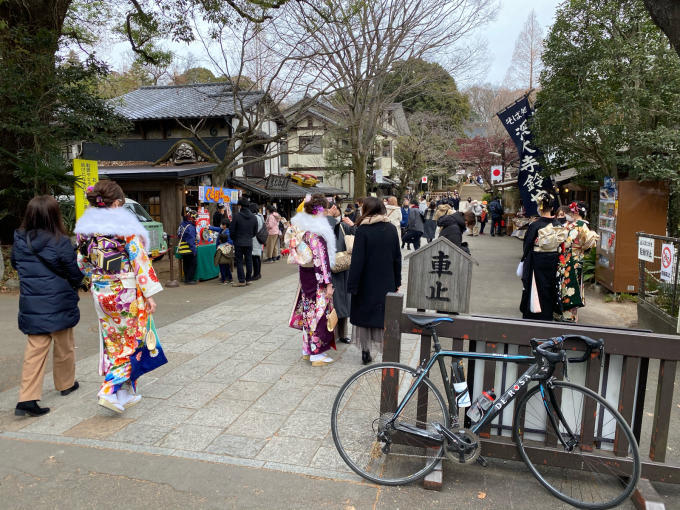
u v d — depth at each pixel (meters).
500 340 2.70
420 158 32.62
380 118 17.94
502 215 20.67
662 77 7.54
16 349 5.14
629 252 7.50
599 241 8.41
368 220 4.32
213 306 7.39
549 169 9.86
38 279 3.46
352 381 2.85
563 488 2.68
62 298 3.56
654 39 7.73
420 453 3.01
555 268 5.05
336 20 10.85
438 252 2.84
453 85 21.44
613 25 7.94
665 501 2.58
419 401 2.85
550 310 5.12
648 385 4.27
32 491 2.64
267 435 3.25
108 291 3.39
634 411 2.67
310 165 30.91
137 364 3.53
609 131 7.79
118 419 3.49
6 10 8.82
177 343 5.38
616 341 2.55
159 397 3.88
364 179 16.81
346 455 2.80
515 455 2.76
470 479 2.79
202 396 3.90
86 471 2.82
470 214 6.52
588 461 2.64
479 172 35.28
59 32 9.52
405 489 2.68
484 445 2.80
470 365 2.89
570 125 8.27
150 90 20.73
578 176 10.17
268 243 13.51
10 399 3.85
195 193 16.41
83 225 3.32
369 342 4.55
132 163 18.20
